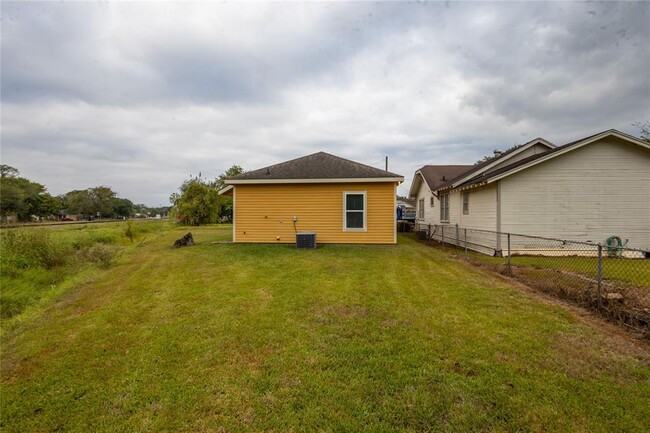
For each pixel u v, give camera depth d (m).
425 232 15.25
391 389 2.54
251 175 11.64
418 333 3.56
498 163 12.49
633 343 3.27
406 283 5.75
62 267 7.77
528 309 4.31
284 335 3.56
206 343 3.41
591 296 4.38
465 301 4.68
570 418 2.19
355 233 11.32
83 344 3.52
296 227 11.45
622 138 9.16
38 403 2.51
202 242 12.70
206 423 2.23
